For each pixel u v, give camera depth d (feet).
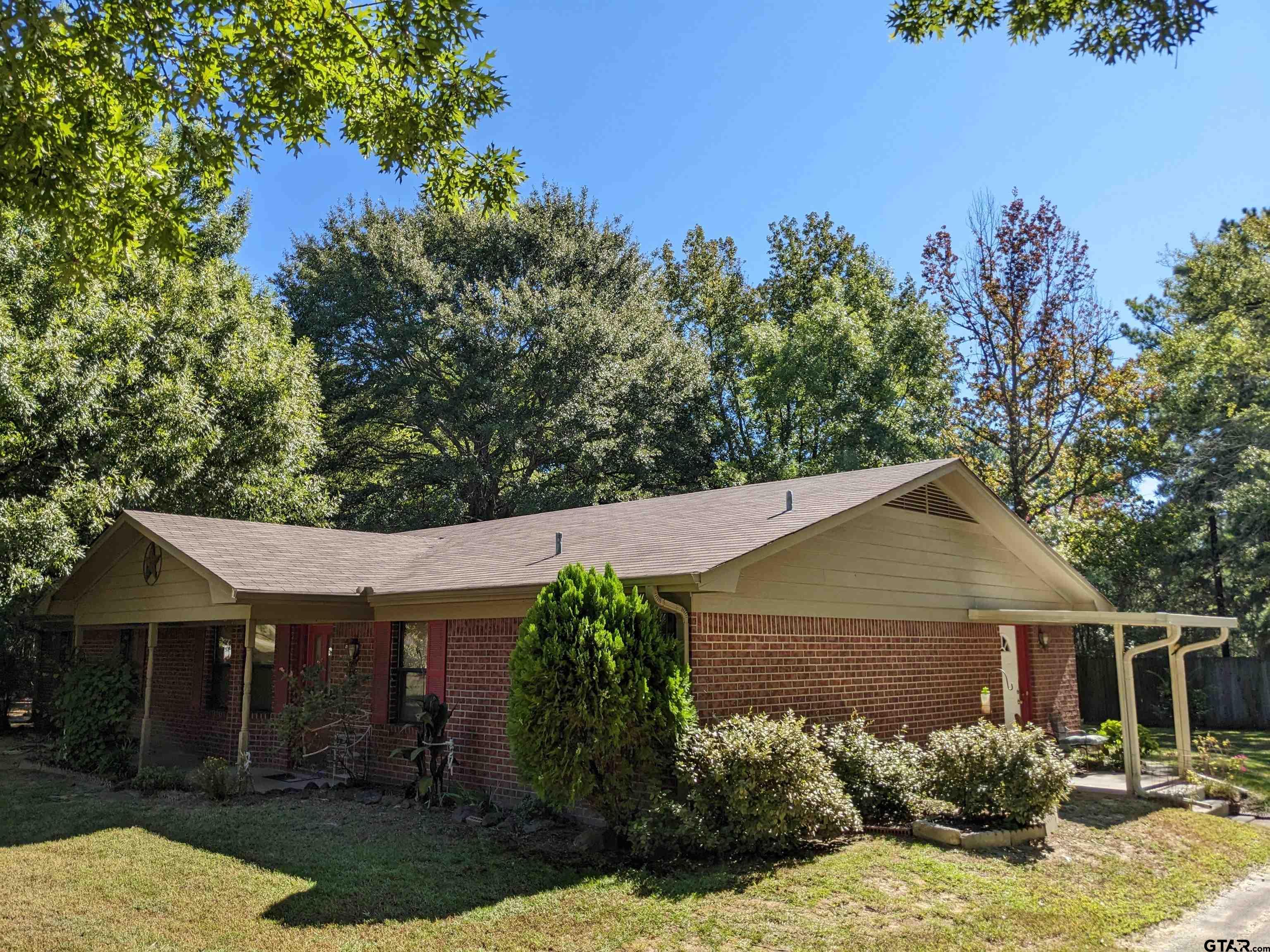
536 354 97.96
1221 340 92.99
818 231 132.67
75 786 40.42
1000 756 29.55
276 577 39.17
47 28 24.85
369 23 28.17
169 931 21.33
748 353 112.98
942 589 44.21
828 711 36.40
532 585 32.55
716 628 32.22
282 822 32.17
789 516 35.70
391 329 97.76
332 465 103.40
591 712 27.86
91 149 27.78
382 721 40.73
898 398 104.32
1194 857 29.71
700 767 27.63
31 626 61.00
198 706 50.78
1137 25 24.72
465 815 32.71
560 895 23.73
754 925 21.38
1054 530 86.28
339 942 20.70
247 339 70.90
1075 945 20.97
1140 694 76.38
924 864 25.99
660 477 111.65
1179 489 89.30
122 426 56.65
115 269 32.17
